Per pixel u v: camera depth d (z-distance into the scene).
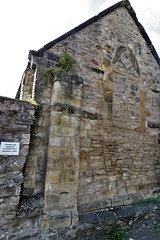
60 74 3.12
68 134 3.03
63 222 2.69
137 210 3.59
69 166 2.94
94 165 3.45
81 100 3.53
